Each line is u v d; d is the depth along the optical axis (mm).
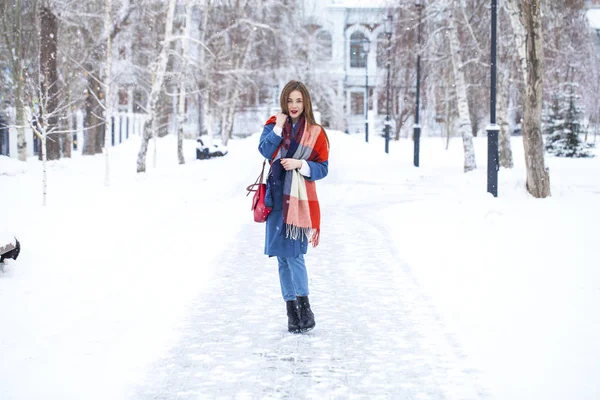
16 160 24641
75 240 9703
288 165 5750
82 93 32812
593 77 36906
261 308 6625
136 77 33125
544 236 10008
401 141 50219
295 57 46219
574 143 37938
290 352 5312
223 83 37406
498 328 5836
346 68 76812
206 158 32781
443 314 6336
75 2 28641
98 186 18094
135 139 46562
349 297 7051
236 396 4395
